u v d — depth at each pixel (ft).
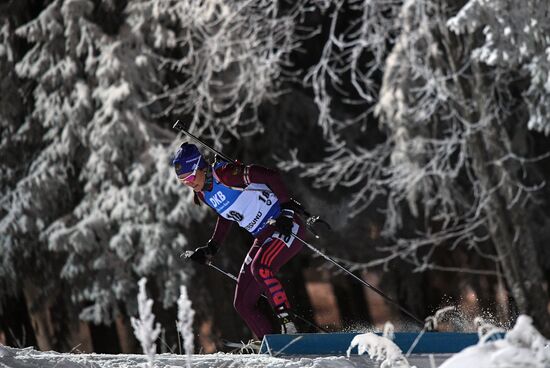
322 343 50.31
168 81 148.87
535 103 134.51
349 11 166.61
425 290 170.40
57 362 44.14
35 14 153.99
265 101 152.15
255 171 57.67
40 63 144.87
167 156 139.74
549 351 33.71
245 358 48.26
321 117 136.87
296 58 164.86
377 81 167.43
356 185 163.02
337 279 174.19
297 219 60.23
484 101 138.51
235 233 149.18
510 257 143.54
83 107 143.02
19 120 151.74
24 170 150.51
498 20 114.01
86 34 143.33
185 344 30.50
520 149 153.07
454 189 150.61
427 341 50.55
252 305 60.85
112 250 140.87
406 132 141.79
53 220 145.69
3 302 151.02
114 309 140.97
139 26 143.33
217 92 144.77
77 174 147.43
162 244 136.67
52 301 149.07
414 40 137.90
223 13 137.49
